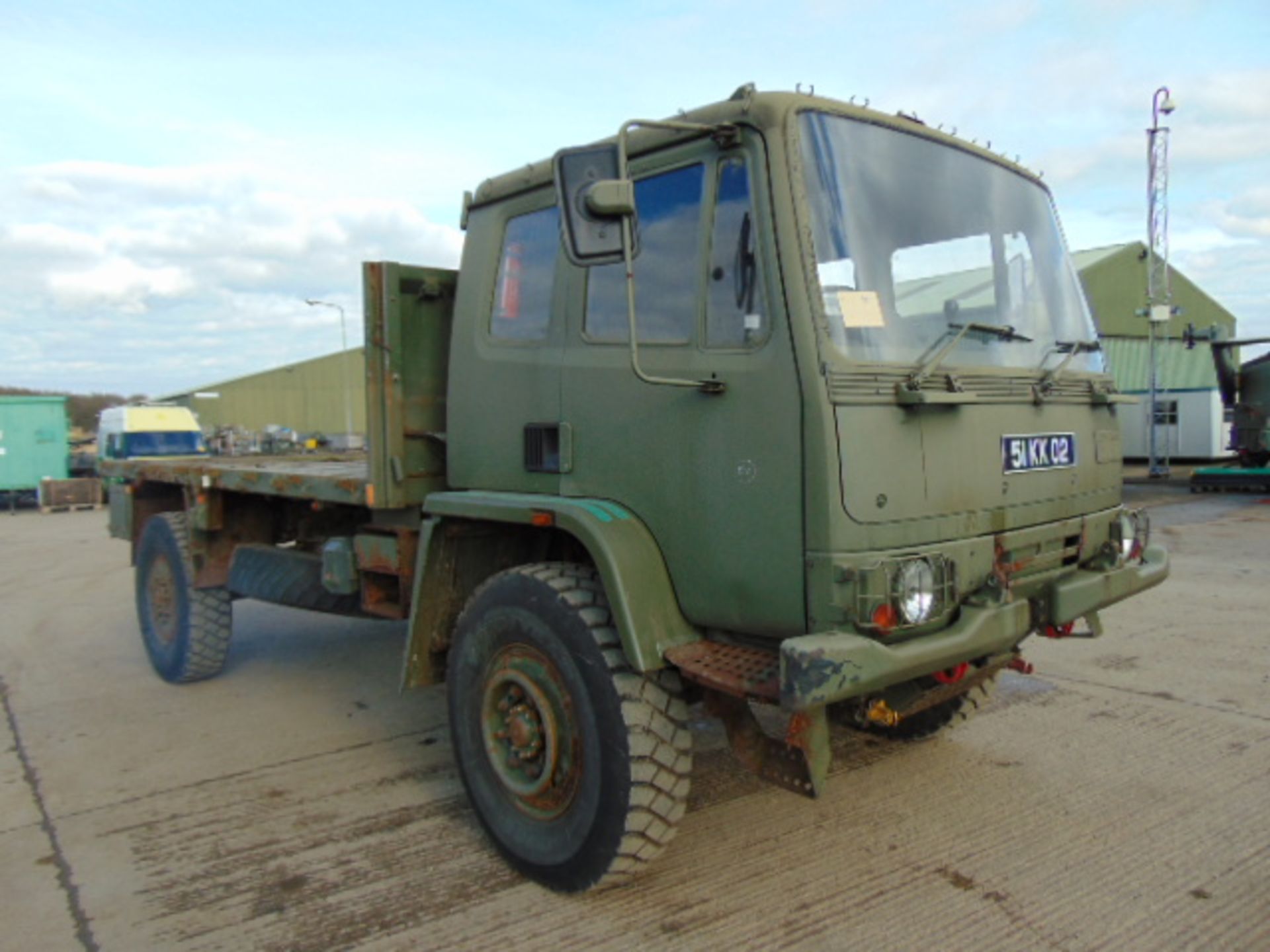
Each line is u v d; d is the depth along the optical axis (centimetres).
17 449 2269
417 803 425
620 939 310
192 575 602
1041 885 340
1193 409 2664
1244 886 336
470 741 369
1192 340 1330
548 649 332
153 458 781
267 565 563
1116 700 548
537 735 342
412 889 346
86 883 356
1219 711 525
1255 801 406
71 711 574
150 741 516
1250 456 1877
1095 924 315
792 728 299
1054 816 396
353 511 550
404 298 427
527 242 387
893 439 298
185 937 317
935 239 344
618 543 318
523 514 346
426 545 383
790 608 294
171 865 369
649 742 309
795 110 308
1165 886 338
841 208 312
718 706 322
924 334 328
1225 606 805
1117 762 454
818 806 409
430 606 391
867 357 301
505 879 353
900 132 345
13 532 1761
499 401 391
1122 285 2862
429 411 438
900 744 481
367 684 624
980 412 327
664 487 326
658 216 335
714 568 312
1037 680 591
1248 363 1895
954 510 314
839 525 284
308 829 399
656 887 343
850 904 330
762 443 298
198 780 458
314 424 4531
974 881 344
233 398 4391
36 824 410
